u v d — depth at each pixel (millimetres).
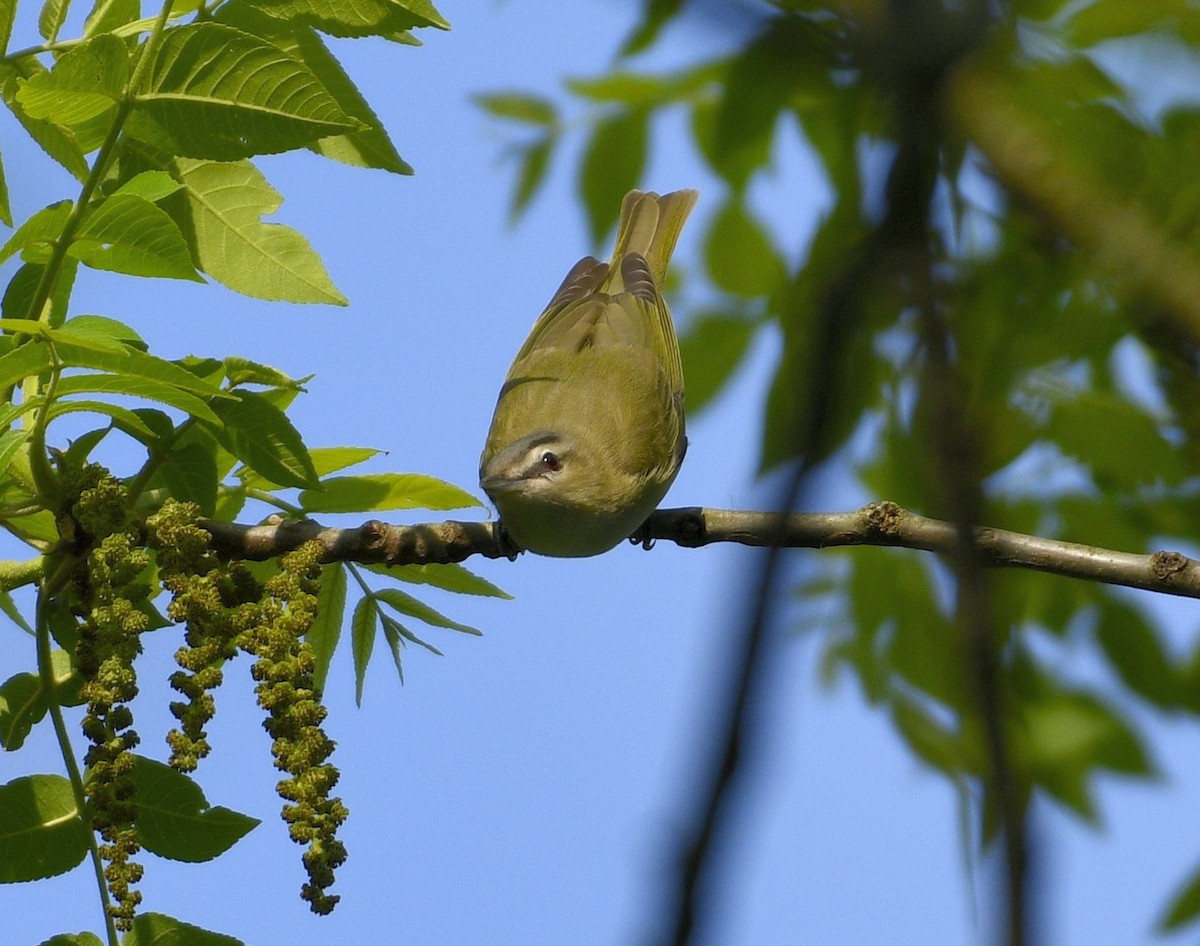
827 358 2625
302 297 7766
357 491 8383
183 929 6863
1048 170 4914
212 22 7086
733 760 2311
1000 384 6262
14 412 6918
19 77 7797
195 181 7832
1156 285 5020
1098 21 5562
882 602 8109
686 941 2232
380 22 7555
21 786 6996
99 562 7113
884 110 2799
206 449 7945
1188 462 7105
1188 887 7305
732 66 5883
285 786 6707
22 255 7105
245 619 6969
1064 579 8164
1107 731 7723
